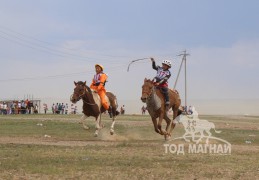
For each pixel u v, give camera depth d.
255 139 23.20
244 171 12.79
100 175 12.15
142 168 13.23
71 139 22.36
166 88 20.22
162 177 11.95
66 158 14.98
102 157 15.27
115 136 24.16
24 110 63.38
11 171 12.62
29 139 21.88
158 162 14.31
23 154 15.84
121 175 12.17
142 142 20.84
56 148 17.66
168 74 20.14
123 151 16.97
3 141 20.62
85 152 16.53
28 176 11.98
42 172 12.52
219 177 11.98
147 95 19.69
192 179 11.75
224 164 13.98
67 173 12.41
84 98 22.61
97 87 23.16
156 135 25.36
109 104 24.05
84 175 12.15
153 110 20.11
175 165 13.73
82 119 23.34
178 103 21.41
